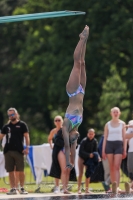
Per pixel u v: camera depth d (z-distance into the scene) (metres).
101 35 90.19
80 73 27.98
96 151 37.31
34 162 40.91
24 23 110.19
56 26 95.81
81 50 27.80
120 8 90.50
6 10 117.50
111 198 28.03
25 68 108.56
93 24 90.75
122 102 78.94
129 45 87.69
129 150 35.50
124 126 35.72
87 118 100.69
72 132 28.02
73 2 93.38
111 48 89.38
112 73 81.44
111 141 35.50
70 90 27.91
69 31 94.69
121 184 43.44
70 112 27.70
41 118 115.94
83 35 27.84
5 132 36.44
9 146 36.12
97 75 93.38
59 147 35.78
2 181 47.34
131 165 35.44
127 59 91.62
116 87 80.38
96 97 94.25
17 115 36.41
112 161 35.56
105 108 79.38
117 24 88.44
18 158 36.16
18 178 37.22
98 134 79.94
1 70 116.75
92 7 90.88
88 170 37.03
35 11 108.12
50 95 95.62
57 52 97.44
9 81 110.75
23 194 35.97
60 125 36.81
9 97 111.19
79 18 92.06
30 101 110.38
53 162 36.09
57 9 95.44
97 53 91.44
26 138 36.41
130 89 84.62
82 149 37.09
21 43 110.06
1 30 116.19
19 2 119.00
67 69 91.44
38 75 104.94
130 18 88.94
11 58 117.50
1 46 117.50
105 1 89.81
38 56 99.56
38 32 103.69
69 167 27.42
